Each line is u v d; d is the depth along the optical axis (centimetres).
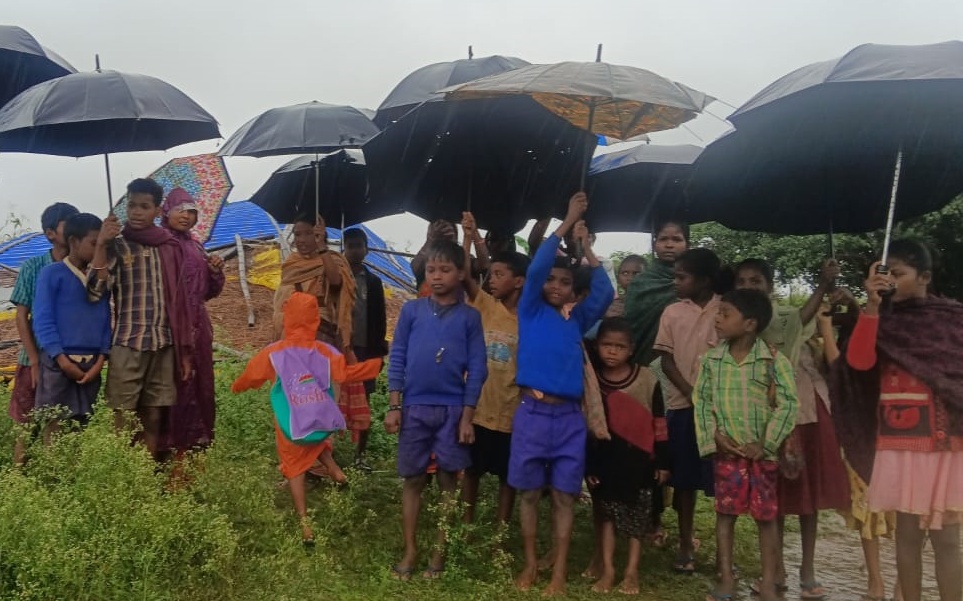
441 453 480
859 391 441
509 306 541
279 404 514
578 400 475
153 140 609
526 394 478
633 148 707
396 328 507
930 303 418
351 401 643
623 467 477
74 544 372
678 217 682
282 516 471
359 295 705
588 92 412
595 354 508
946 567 408
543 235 651
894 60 376
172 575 395
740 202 537
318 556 439
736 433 458
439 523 469
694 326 525
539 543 549
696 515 672
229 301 1203
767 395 461
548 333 477
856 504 494
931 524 399
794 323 495
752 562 559
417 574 471
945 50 379
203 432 538
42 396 507
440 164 603
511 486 486
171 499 412
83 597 351
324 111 618
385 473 652
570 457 466
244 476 500
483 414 524
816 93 392
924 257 418
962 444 396
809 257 1162
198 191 605
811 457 485
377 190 597
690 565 523
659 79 442
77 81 516
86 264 518
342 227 748
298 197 750
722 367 468
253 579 412
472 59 691
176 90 559
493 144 594
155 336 506
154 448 518
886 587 512
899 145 423
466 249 551
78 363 504
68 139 591
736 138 458
